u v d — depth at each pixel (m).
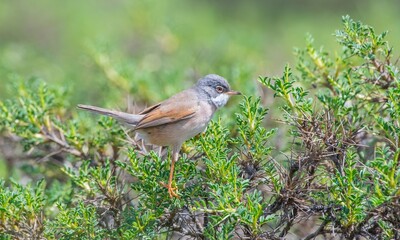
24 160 12.95
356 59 12.02
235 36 19.38
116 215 9.91
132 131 11.95
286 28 23.75
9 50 19.58
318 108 10.70
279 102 13.12
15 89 13.77
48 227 9.66
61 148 11.60
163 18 20.61
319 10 25.77
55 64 20.27
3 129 13.18
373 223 8.58
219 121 10.02
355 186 8.31
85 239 9.34
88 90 17.09
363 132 10.26
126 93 15.18
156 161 9.84
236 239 9.64
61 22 25.44
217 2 26.62
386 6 20.88
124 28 21.48
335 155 9.12
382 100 10.11
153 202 9.30
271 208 9.07
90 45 16.73
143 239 9.16
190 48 19.88
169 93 14.95
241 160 9.48
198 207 8.73
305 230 10.63
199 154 10.98
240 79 14.63
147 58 19.31
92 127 12.41
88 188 10.32
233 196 8.53
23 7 25.67
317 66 11.52
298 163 9.04
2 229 9.77
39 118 11.87
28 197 9.77
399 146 8.83
